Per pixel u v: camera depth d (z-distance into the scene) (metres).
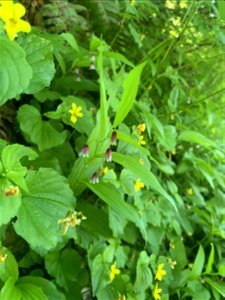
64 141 0.28
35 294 0.20
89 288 0.28
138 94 0.40
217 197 0.40
